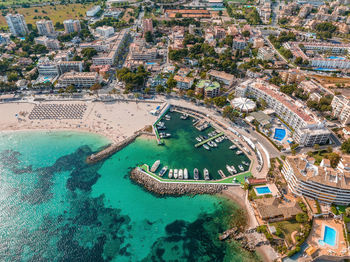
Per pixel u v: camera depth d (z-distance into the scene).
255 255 182.75
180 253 187.50
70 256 187.00
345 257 172.50
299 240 181.62
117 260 184.12
